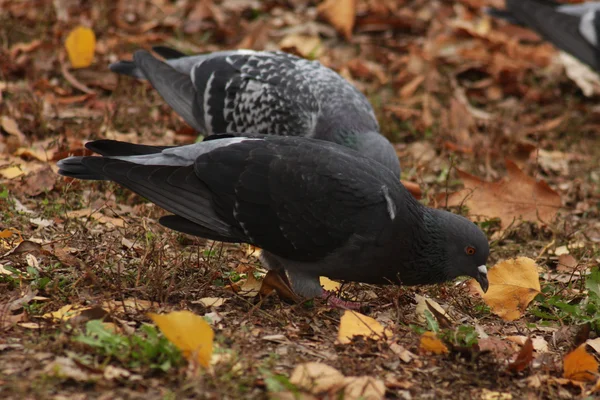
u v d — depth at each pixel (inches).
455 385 307.6
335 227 352.2
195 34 714.8
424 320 361.4
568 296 406.6
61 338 294.7
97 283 342.3
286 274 388.2
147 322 325.7
